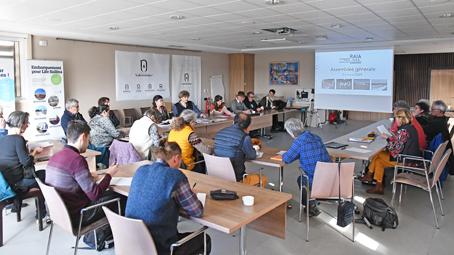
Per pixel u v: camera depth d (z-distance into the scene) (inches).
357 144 182.5
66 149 102.4
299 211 158.9
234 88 475.8
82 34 279.9
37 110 275.3
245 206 91.8
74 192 100.6
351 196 133.4
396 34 295.1
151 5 178.5
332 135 376.2
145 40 324.2
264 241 131.3
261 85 494.0
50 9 188.5
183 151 158.4
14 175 130.0
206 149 158.6
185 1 169.8
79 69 311.3
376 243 130.6
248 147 144.9
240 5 178.9
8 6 180.9
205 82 442.3
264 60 487.2
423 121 203.9
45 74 278.2
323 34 293.7
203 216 85.2
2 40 264.1
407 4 177.5
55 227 140.8
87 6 180.4
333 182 130.3
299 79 465.1
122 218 77.9
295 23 235.5
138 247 79.7
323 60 396.2
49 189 97.3
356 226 145.4
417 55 497.7
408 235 137.4
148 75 370.3
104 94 332.8
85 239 124.8
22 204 161.3
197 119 286.2
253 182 148.3
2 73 259.0
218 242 129.9
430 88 494.9
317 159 138.4
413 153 166.9
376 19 221.3
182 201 81.8
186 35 297.0
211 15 205.6
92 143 195.8
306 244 129.4
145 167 84.7
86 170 100.8
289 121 146.9
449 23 237.1
